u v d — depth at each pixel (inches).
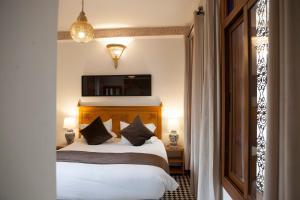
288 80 32.4
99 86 181.8
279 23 35.2
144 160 108.6
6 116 26.9
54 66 32.9
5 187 27.1
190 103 157.1
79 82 184.4
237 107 81.7
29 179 29.1
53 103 32.8
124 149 137.5
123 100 182.2
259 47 61.5
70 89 184.5
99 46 183.2
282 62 33.8
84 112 181.0
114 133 175.5
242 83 76.2
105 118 179.9
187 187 140.9
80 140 166.7
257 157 61.8
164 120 178.9
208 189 87.3
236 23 78.0
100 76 181.3
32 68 29.5
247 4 65.8
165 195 128.9
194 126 121.5
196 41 117.6
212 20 86.7
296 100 32.1
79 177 97.4
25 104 28.7
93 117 180.7
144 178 96.9
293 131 31.9
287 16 32.7
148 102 180.5
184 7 136.9
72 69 184.4
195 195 123.1
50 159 32.4
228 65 84.7
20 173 28.2
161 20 159.8
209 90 85.9
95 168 100.2
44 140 31.4
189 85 157.6
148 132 154.0
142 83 179.5
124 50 181.8
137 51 181.0
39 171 30.6
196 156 120.1
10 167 27.4
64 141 184.7
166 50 179.5
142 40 180.5
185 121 159.3
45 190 31.6
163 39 179.5
